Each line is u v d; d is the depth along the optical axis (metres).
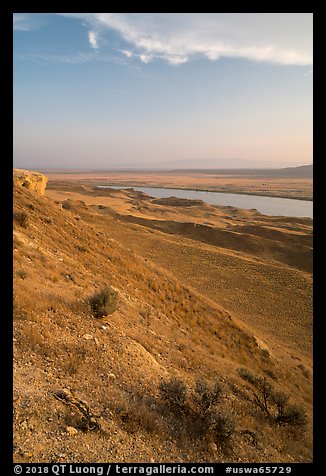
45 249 14.68
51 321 8.33
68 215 23.47
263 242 64.75
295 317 27.56
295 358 19.95
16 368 5.98
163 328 13.50
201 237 68.94
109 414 5.88
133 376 7.67
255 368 15.24
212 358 13.04
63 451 4.59
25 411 4.98
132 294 16.20
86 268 16.09
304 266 54.69
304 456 7.60
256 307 28.84
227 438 6.69
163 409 6.93
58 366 6.71
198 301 21.31
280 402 9.66
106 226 51.81
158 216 111.62
